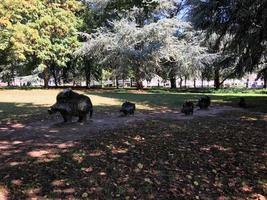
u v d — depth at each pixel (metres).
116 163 7.38
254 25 17.62
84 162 7.36
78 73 48.88
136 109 16.97
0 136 9.91
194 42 39.72
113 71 39.09
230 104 20.58
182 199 5.95
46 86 40.88
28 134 10.19
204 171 7.17
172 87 46.31
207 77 47.41
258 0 16.30
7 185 6.20
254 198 6.12
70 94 11.62
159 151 8.35
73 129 10.84
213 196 6.12
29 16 33.84
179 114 15.23
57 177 6.56
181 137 9.90
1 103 19.42
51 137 9.73
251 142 9.57
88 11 40.88
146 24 39.53
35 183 6.29
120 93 30.47
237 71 20.25
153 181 6.55
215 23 19.48
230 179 6.82
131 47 36.84
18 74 54.47
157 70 41.69
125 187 6.25
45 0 35.44
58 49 36.50
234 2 17.95
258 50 18.20
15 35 30.22
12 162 7.34
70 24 37.09
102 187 6.22
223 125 12.19
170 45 37.78
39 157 7.68
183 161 7.70
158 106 18.64
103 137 9.66
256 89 42.38
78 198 5.80
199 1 20.22
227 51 20.97
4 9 29.64
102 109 16.38
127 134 10.12
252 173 7.16
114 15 40.56
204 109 17.45
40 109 16.41
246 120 13.66
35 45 33.91
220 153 8.39
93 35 38.97
